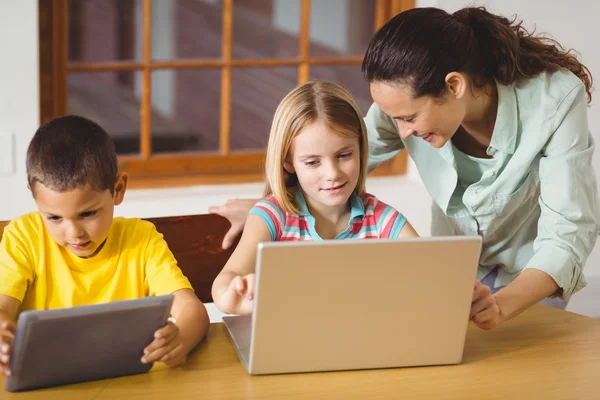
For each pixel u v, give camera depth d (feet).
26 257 5.63
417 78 5.53
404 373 4.96
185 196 11.27
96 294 5.73
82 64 11.18
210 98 29.07
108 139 5.42
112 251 5.77
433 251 4.71
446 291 4.85
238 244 6.22
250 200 6.77
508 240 6.75
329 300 4.70
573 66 6.22
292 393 4.64
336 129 5.74
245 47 32.01
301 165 5.86
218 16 35.29
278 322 4.70
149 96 11.66
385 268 4.69
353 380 4.83
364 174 6.20
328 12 31.12
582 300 12.48
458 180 6.79
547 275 5.58
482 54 5.89
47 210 5.21
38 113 10.40
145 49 11.49
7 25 10.05
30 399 4.49
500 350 5.34
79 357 4.57
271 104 27.30
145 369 4.84
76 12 34.35
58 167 5.07
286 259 4.52
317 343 4.82
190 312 5.31
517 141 6.15
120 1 35.01
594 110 11.94
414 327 4.92
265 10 35.78
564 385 4.86
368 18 26.73
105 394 4.57
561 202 5.77
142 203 11.03
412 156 6.88
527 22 11.45
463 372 4.99
